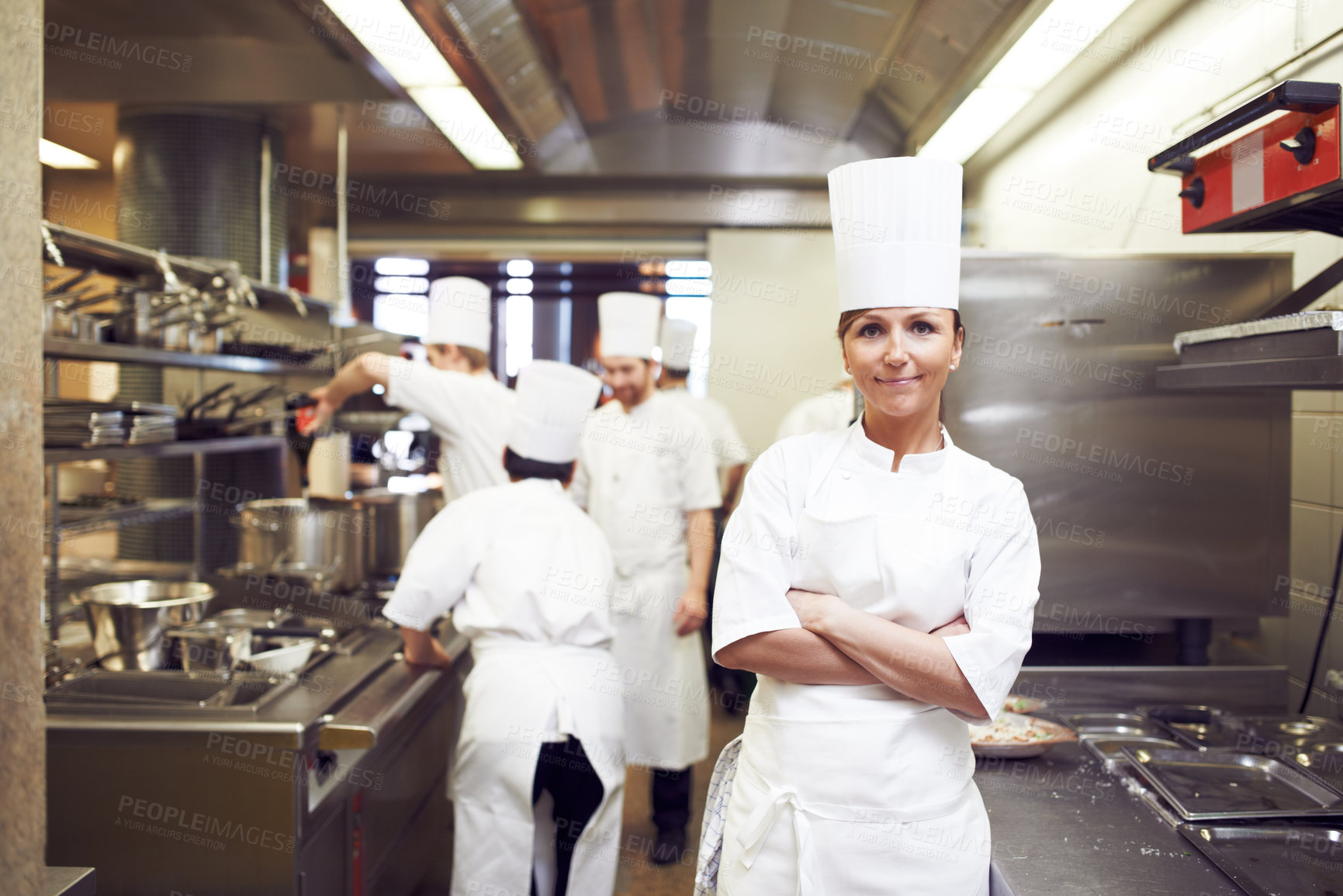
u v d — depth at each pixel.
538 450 1.97
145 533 3.34
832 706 1.12
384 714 1.72
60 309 1.81
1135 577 1.95
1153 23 2.48
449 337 2.67
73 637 2.17
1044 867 1.18
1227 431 1.94
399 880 2.17
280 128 3.84
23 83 0.75
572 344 5.63
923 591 1.12
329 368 3.05
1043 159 3.32
